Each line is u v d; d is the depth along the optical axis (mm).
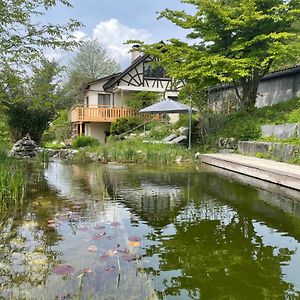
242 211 3926
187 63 12328
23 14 5953
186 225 3348
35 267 2203
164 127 15602
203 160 9773
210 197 4797
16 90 7184
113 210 3896
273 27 11758
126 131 17203
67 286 1949
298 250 2670
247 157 8680
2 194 4191
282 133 9109
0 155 7312
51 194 4801
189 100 13797
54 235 2883
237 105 13648
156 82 21281
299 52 11227
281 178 5539
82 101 26203
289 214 3799
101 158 10227
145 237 2953
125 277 2092
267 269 2299
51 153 12414
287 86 12812
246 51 11969
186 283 2084
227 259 2473
